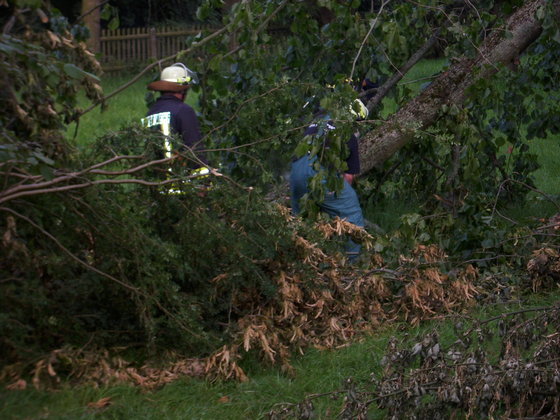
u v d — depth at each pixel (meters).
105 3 8.90
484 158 12.92
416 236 10.18
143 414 6.53
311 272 8.35
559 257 9.46
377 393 6.23
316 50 11.84
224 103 11.23
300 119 11.46
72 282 7.51
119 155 8.11
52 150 7.43
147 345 7.45
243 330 7.76
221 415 6.73
